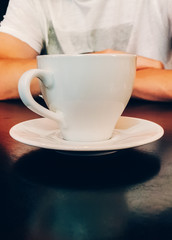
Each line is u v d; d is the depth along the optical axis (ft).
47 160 1.11
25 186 0.93
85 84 1.12
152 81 2.34
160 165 1.07
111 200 0.86
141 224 0.76
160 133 1.17
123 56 1.14
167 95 2.28
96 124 1.19
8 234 0.74
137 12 4.09
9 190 0.91
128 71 1.17
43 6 4.23
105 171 1.02
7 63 2.64
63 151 1.11
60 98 1.16
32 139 1.12
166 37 4.13
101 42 4.27
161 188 0.91
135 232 0.74
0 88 2.56
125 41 4.25
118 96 1.17
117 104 1.18
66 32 4.26
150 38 4.13
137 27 4.14
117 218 0.78
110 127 1.22
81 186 0.93
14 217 0.79
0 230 0.75
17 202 0.85
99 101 1.15
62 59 1.12
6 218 0.79
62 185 0.93
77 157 1.13
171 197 0.87
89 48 4.28
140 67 2.76
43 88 1.20
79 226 0.76
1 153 1.19
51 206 0.83
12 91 2.55
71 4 4.21
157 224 0.76
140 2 4.05
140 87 2.37
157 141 1.33
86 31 4.22
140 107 2.05
